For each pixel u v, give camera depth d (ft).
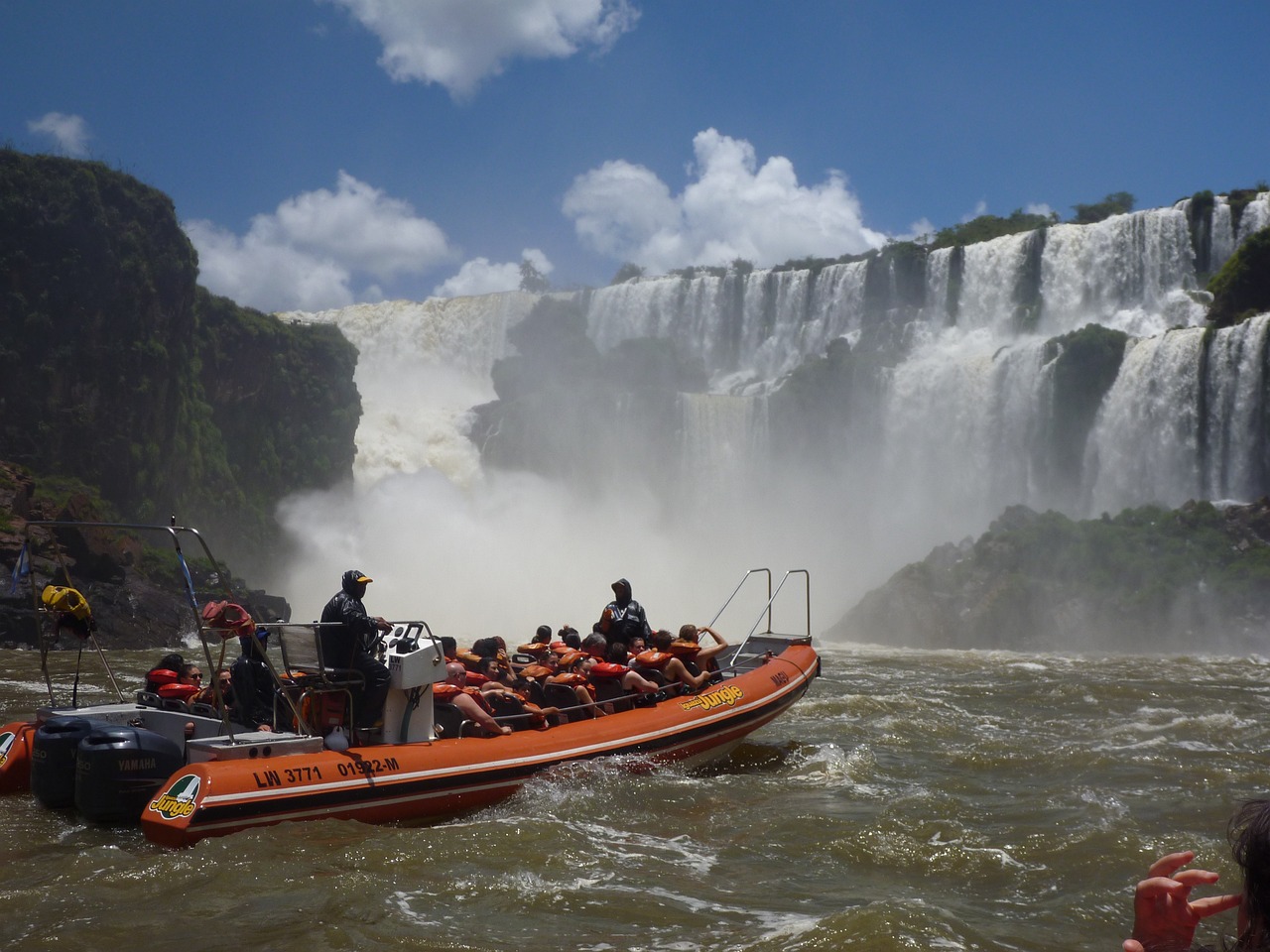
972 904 23.66
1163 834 29.14
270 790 26.66
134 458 144.66
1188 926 9.44
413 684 30.14
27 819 29.25
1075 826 29.89
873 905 21.63
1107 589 112.68
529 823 28.58
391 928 20.99
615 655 38.01
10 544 99.50
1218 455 139.54
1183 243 178.70
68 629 32.14
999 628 111.55
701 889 24.26
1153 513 122.83
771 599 48.62
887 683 71.56
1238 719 53.42
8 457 135.33
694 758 37.68
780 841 28.50
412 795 29.01
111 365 142.61
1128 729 50.06
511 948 20.13
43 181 139.85
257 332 176.76
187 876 23.79
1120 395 150.30
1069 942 21.09
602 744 34.19
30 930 20.83
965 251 199.62
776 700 41.68
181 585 116.67
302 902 22.43
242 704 31.60
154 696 32.71
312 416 185.57
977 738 47.03
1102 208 301.43
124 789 27.68
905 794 34.30
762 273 223.71
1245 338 138.00
